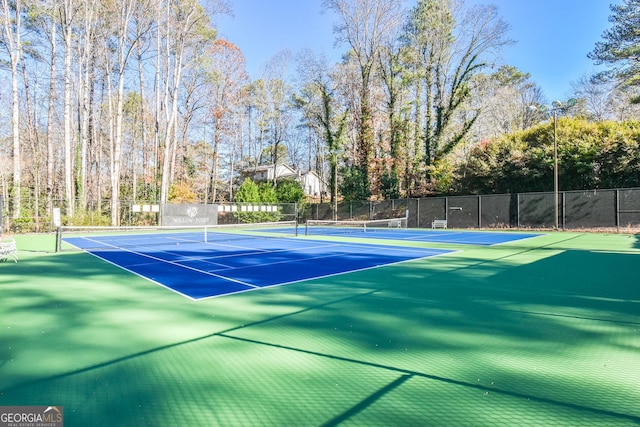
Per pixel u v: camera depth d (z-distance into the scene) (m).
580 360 3.51
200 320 4.85
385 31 32.50
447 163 31.70
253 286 7.03
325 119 34.50
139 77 32.56
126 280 7.66
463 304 5.61
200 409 2.66
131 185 39.81
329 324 4.65
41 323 4.72
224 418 2.54
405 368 3.35
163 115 36.16
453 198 27.28
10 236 19.92
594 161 23.53
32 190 33.59
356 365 3.41
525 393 2.88
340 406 2.70
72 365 3.42
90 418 2.54
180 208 25.81
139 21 26.59
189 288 6.86
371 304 5.64
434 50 32.56
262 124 48.91
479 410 2.64
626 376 3.17
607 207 21.34
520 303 5.65
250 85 44.97
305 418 2.54
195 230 26.36
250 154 54.47
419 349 3.80
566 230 22.19
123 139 42.16
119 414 2.59
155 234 22.12
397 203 30.25
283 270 8.88
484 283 7.21
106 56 28.92
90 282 7.46
